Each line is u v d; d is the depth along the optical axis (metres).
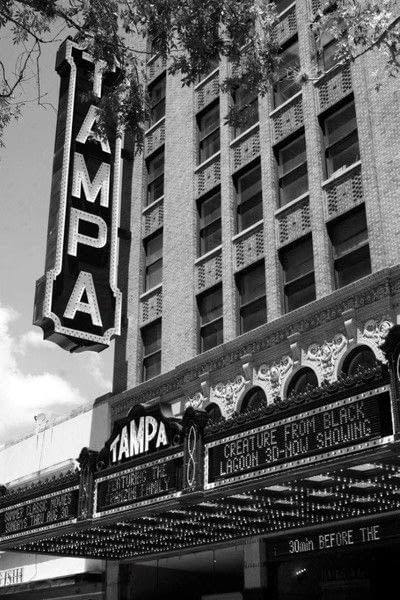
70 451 27.53
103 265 24.59
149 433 17.19
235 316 21.88
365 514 16.33
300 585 18.05
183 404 22.36
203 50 15.09
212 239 24.27
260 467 13.75
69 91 25.86
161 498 16.11
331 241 19.47
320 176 20.16
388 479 13.55
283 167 22.09
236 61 15.64
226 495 14.66
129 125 15.86
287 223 20.95
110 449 18.36
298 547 18.31
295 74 16.20
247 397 20.28
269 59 15.55
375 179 18.34
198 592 21.06
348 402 12.30
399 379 11.41
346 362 17.61
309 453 12.77
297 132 21.66
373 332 17.00
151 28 14.98
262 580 18.86
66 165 24.78
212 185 24.64
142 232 27.59
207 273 23.61
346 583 17.02
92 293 23.70
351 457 11.98
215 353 21.36
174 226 25.77
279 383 19.11
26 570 27.84
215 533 19.61
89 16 14.59
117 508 17.39
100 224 24.84
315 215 19.83
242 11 15.08
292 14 23.11
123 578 23.58
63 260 23.66
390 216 17.61
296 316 18.97
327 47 21.53
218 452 14.92
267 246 21.20
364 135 19.03
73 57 26.53
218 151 25.06
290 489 14.44
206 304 23.55
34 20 14.10
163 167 28.08
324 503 15.59
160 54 15.49
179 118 27.42
